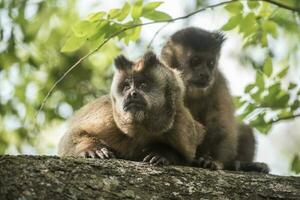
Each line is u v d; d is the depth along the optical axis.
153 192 8.45
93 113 11.20
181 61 14.77
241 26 11.74
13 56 15.63
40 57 16.73
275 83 12.14
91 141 10.94
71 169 8.20
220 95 14.09
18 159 7.96
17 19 15.33
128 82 11.05
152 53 11.38
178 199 8.49
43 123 16.47
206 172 9.05
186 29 15.46
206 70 14.29
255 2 11.72
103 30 10.45
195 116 13.73
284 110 12.27
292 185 9.16
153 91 10.93
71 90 16.67
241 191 8.88
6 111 16.27
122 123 10.75
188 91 13.88
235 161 13.59
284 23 12.83
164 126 10.77
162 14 10.55
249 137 14.59
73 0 16.89
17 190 7.62
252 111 12.24
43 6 15.94
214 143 13.55
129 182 8.43
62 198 7.83
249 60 15.53
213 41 14.88
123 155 11.02
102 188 8.19
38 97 16.52
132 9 10.53
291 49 15.48
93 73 16.92
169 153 10.77
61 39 16.72
